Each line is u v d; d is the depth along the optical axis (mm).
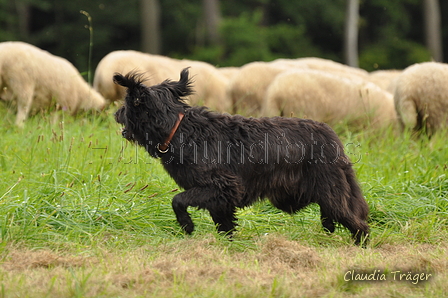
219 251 8250
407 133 15211
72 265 7516
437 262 7820
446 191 11617
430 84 15070
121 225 9398
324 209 8969
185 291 6539
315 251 8320
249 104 18359
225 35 48906
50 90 17047
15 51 16562
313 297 6551
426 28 53750
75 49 48344
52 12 52125
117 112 8844
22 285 6605
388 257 8305
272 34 51812
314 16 56031
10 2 50562
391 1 56875
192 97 19641
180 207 8555
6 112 16703
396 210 10562
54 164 11695
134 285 6703
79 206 9703
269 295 6477
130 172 11758
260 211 10742
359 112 16109
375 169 13094
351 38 52344
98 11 49125
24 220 8617
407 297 6660
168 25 52281
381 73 21250
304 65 20203
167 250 8375
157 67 19297
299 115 16203
